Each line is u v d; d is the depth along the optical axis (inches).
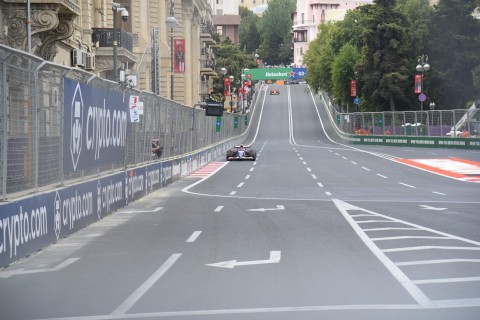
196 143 2974.9
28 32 1526.8
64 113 1035.3
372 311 539.5
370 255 819.4
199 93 5339.6
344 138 5841.5
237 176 2534.5
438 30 5684.1
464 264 753.6
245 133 6254.9
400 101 5890.8
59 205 989.2
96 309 569.9
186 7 4685.0
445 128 4293.8
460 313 532.1
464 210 1378.0
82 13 2372.0
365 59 5895.7
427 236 986.1
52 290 654.5
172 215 1307.8
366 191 1888.5
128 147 1561.3
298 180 2315.5
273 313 536.7
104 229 1111.0
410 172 2655.0
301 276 690.8
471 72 5625.0
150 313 550.0
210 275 706.8
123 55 2529.5
